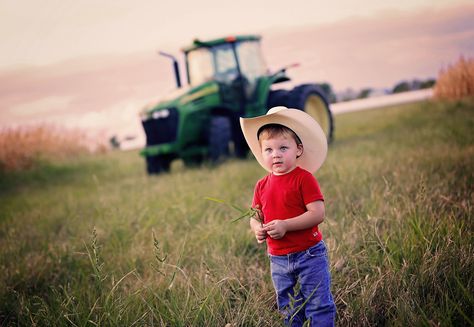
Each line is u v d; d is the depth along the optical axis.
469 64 14.51
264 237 2.69
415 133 9.67
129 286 3.76
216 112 10.81
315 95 11.13
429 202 4.25
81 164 14.34
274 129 2.76
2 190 11.70
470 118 10.23
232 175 7.54
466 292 2.67
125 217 5.44
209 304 3.09
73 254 4.56
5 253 4.84
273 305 3.20
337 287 3.21
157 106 10.15
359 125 14.32
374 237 3.57
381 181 5.54
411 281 2.96
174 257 4.08
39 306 3.60
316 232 2.73
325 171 6.59
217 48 10.64
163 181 8.66
